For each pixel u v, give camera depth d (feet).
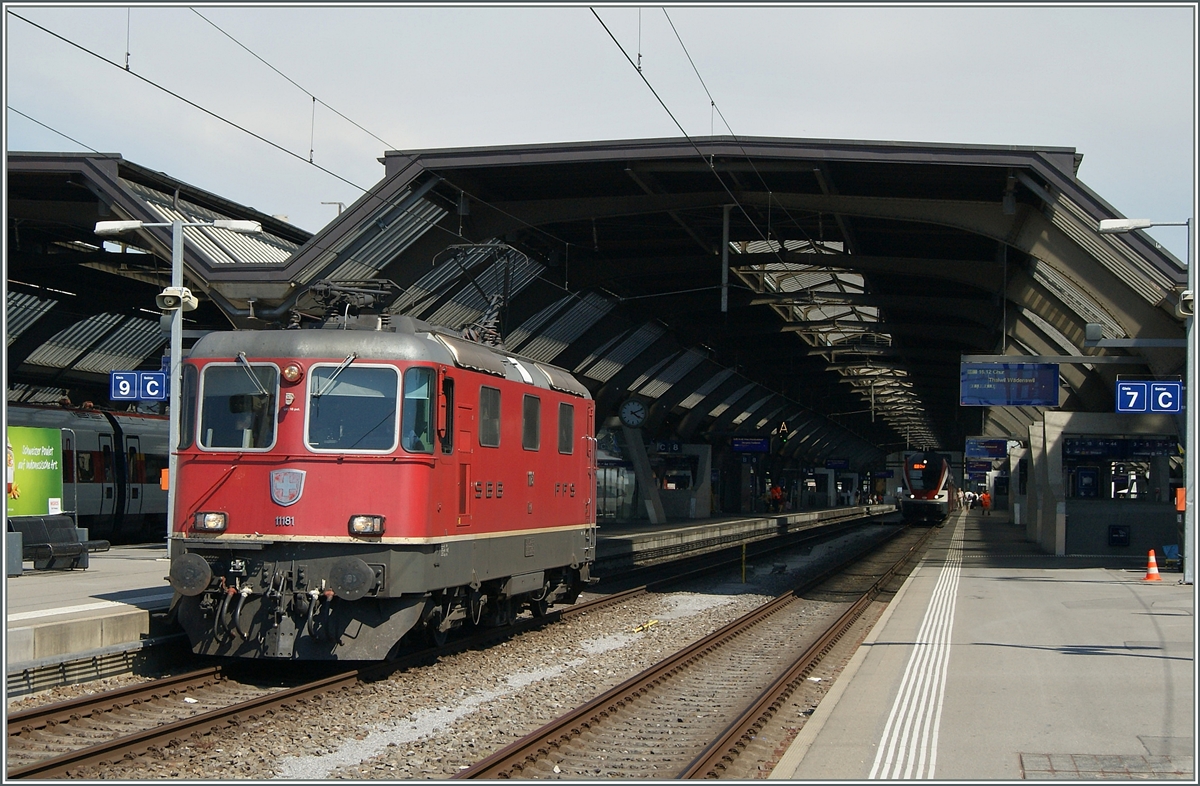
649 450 193.26
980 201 91.20
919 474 238.07
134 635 44.39
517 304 115.65
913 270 112.27
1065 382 139.33
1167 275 77.61
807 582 92.73
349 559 41.70
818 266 116.37
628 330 141.79
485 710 38.96
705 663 51.16
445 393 45.65
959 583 84.84
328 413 43.47
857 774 28.76
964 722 35.12
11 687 36.94
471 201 97.09
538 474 57.82
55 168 83.61
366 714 37.52
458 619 49.03
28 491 70.90
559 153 85.76
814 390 256.93
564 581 64.44
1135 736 33.12
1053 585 82.12
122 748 30.68
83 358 133.18
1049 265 89.92
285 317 88.22
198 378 44.73
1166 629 57.00
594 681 45.62
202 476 43.80
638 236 113.60
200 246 87.71
